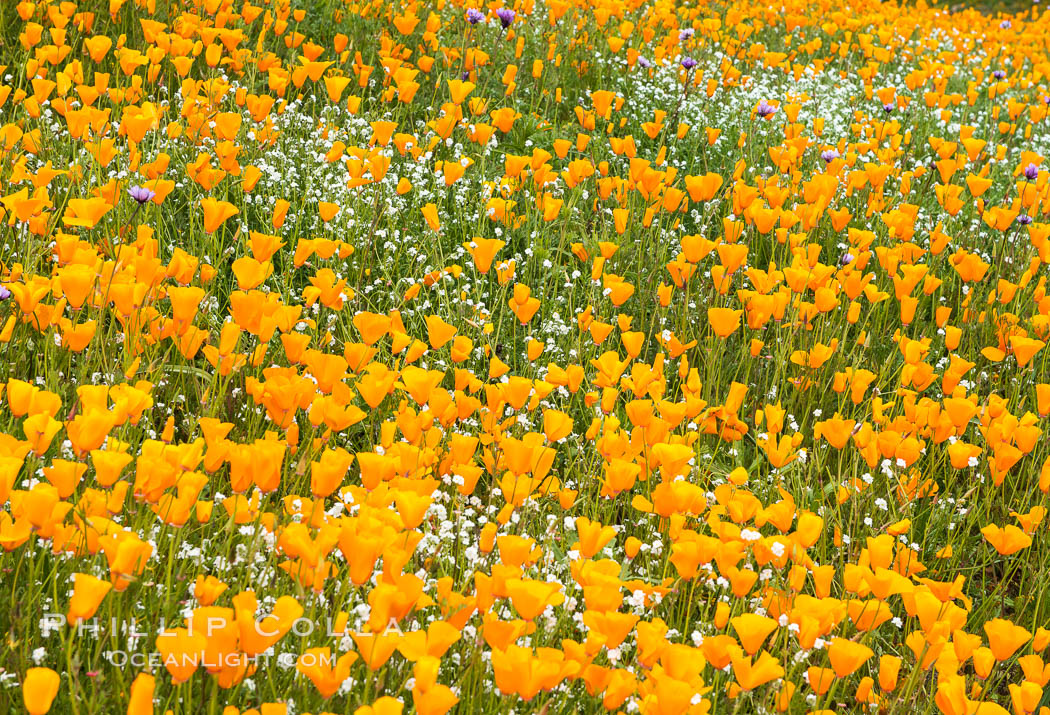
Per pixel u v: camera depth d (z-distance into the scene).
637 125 7.61
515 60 8.03
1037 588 3.86
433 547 3.06
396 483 2.77
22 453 2.45
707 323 5.20
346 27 7.72
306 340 3.31
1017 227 6.53
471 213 5.89
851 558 3.78
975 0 21.64
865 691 2.74
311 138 6.08
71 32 6.54
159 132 5.59
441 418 3.37
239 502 2.64
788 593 2.90
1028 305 5.66
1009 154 8.27
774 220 4.93
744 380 4.82
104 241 4.19
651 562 3.43
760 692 3.07
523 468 2.97
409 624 2.62
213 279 4.60
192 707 2.50
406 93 6.04
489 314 4.83
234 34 6.18
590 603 2.36
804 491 4.04
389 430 3.10
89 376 3.65
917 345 4.12
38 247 4.06
